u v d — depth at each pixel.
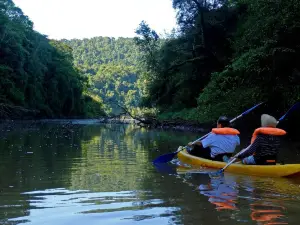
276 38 11.98
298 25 11.41
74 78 56.12
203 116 16.20
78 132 16.92
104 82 101.69
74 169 5.65
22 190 4.09
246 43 14.80
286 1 11.64
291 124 12.91
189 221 2.88
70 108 55.16
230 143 6.32
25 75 39.00
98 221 2.92
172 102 29.52
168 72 27.06
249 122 15.29
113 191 4.03
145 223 2.85
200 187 4.27
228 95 14.58
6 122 28.97
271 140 5.56
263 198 3.68
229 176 5.14
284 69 12.76
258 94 13.13
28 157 7.06
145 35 26.73
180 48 25.47
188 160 6.57
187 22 24.78
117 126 25.62
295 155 7.79
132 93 91.00
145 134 15.46
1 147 8.90
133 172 5.43
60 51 57.31
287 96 12.14
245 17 18.64
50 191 4.03
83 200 3.61
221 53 22.89
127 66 116.69
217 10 22.78
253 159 5.62
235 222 2.85
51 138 12.41
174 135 14.64
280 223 2.82
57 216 3.05
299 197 3.73
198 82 25.56
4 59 36.62
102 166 5.99
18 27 41.50
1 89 34.78
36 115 43.81
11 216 3.05
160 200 3.60
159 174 5.25
